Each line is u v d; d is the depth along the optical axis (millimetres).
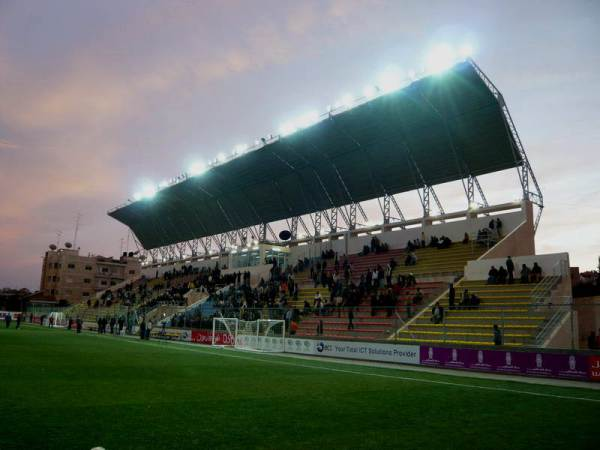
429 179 48156
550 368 21375
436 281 38188
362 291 37812
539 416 11477
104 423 8977
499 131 41656
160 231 85062
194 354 27984
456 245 43906
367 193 53750
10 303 116312
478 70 38094
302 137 50844
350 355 29953
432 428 9688
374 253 50094
